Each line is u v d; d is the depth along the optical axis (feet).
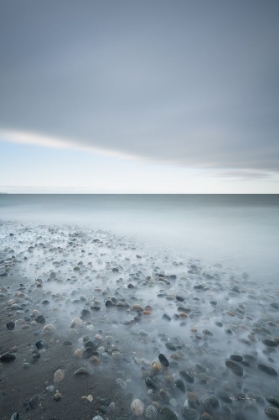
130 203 131.23
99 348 8.62
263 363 8.14
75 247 26.58
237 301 13.20
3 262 20.12
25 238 31.94
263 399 6.62
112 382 6.99
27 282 15.52
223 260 21.62
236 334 9.92
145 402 6.35
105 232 37.42
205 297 13.66
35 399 6.24
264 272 18.33
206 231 38.06
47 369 7.45
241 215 63.00
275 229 39.73
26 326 10.04
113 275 17.22
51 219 55.31
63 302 12.59
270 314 11.75
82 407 6.07
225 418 6.02
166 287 15.08
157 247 26.89
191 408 6.20
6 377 7.06
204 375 7.47
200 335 9.77
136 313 11.57
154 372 7.50
